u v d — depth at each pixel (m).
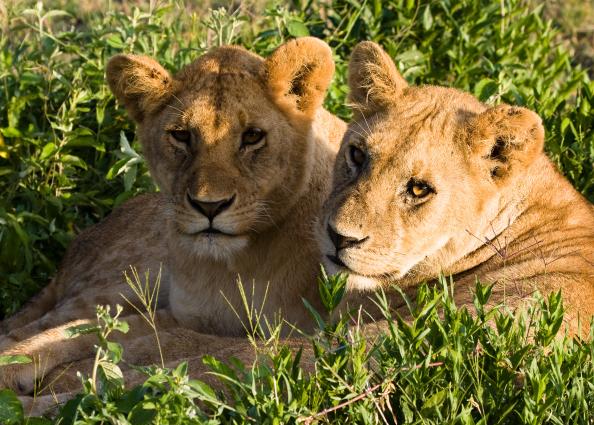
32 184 11.93
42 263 11.96
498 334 7.19
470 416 6.60
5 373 9.15
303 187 10.00
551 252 8.71
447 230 8.63
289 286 9.92
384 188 8.47
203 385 6.58
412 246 8.54
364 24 13.64
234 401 6.82
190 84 9.86
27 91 12.50
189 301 10.20
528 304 7.94
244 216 9.55
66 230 12.13
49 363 9.38
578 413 6.79
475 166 8.60
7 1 13.77
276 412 6.48
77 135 11.91
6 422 6.92
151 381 6.49
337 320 9.23
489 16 13.63
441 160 8.52
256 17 14.58
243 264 9.87
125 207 11.94
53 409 7.64
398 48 13.44
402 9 13.62
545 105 12.59
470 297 8.38
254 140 9.64
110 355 7.66
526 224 8.95
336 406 6.56
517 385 7.25
